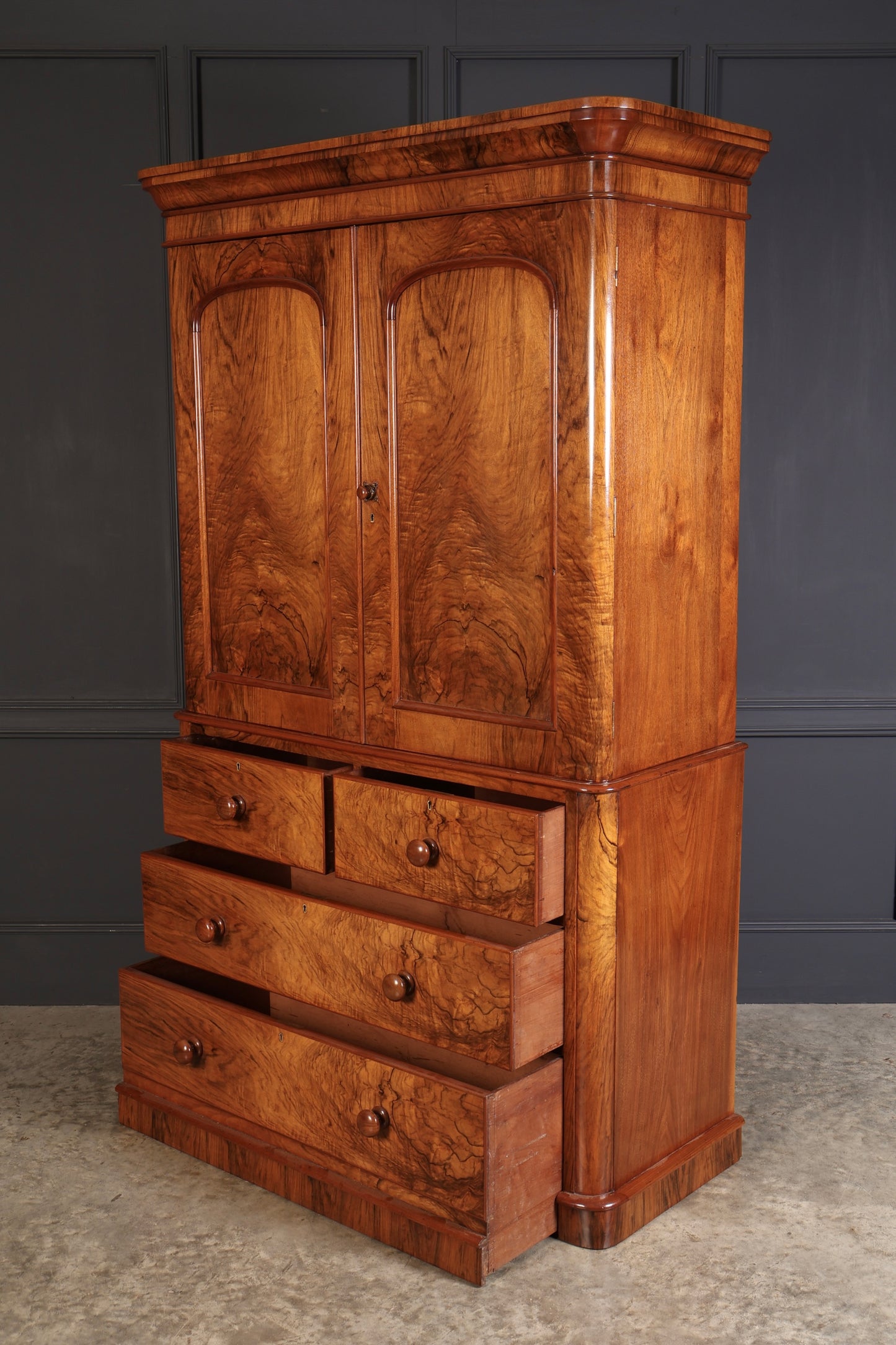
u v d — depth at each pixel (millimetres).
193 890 2523
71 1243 2242
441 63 3033
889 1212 2330
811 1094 2787
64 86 3076
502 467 2092
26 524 3213
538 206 1974
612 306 1952
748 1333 1988
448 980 2115
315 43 3043
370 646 2303
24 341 3154
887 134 3035
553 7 3016
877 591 3162
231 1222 2305
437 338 2137
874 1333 1988
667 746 2205
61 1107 2750
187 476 2566
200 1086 2518
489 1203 2068
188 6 3039
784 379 3100
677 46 3008
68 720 3258
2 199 3109
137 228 3109
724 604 2299
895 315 3078
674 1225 2287
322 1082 2287
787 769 3230
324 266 2256
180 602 3215
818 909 3283
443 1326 2008
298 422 2361
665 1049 2297
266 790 2404
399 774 2398
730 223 2199
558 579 2039
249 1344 1969
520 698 2131
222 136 3109
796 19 3006
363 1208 2250
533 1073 2119
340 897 2424
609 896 2096
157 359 3145
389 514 2236
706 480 2213
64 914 3328
